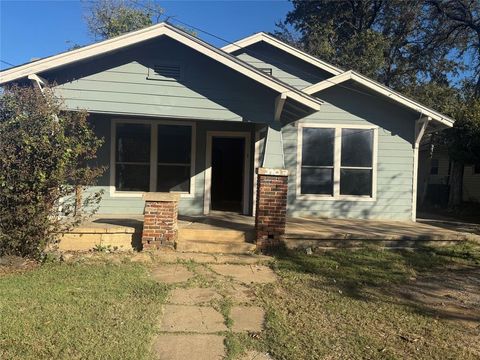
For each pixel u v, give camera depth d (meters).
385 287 6.95
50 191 7.39
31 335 4.49
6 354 4.08
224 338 4.71
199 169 12.24
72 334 4.56
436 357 4.38
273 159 9.09
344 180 12.60
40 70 8.44
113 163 11.84
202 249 8.55
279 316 5.40
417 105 12.06
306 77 13.55
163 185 12.16
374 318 5.45
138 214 11.77
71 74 8.86
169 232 8.48
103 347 4.29
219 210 12.83
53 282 6.45
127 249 8.54
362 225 11.12
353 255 8.80
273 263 8.11
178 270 7.48
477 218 15.43
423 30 24.25
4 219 7.12
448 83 25.31
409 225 11.58
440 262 8.58
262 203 8.82
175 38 8.65
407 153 12.72
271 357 4.32
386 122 12.66
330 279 7.24
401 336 4.89
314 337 4.77
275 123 9.18
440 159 25.02
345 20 29.30
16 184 7.14
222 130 12.27
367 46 24.05
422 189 25.91
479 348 4.66
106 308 5.41
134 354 4.18
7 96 7.35
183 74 9.09
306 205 12.46
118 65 8.96
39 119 7.30
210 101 9.13
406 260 8.62
